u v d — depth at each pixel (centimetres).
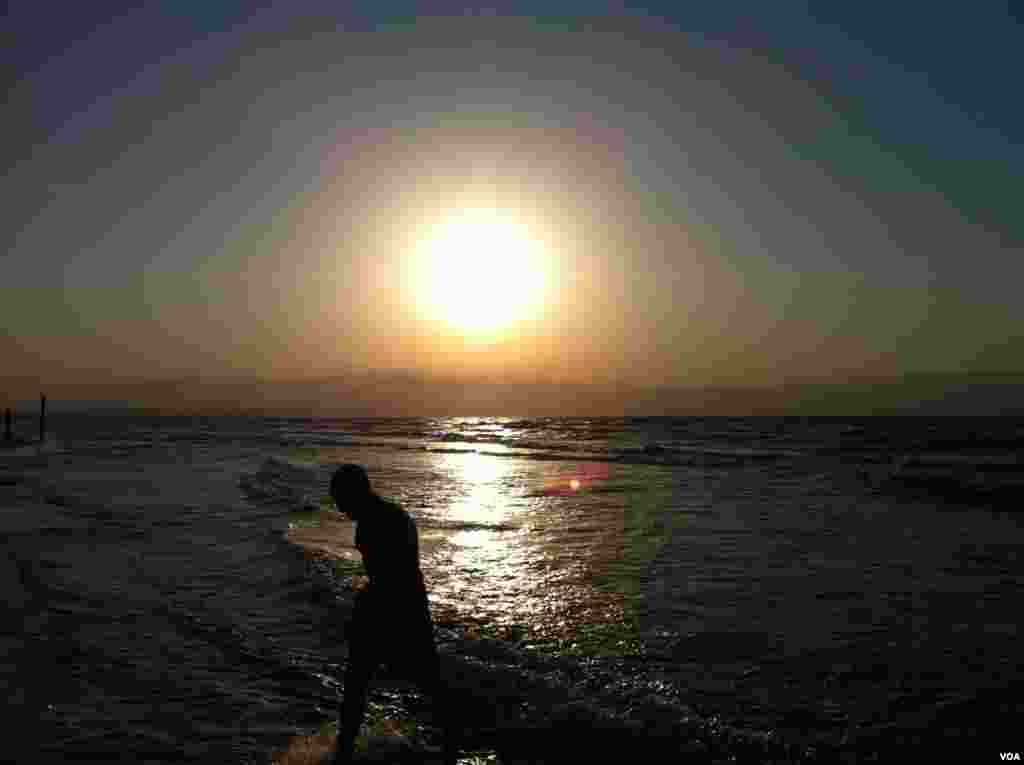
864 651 640
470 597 840
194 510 1586
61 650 681
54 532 1308
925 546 1120
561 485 2044
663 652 644
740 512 1490
